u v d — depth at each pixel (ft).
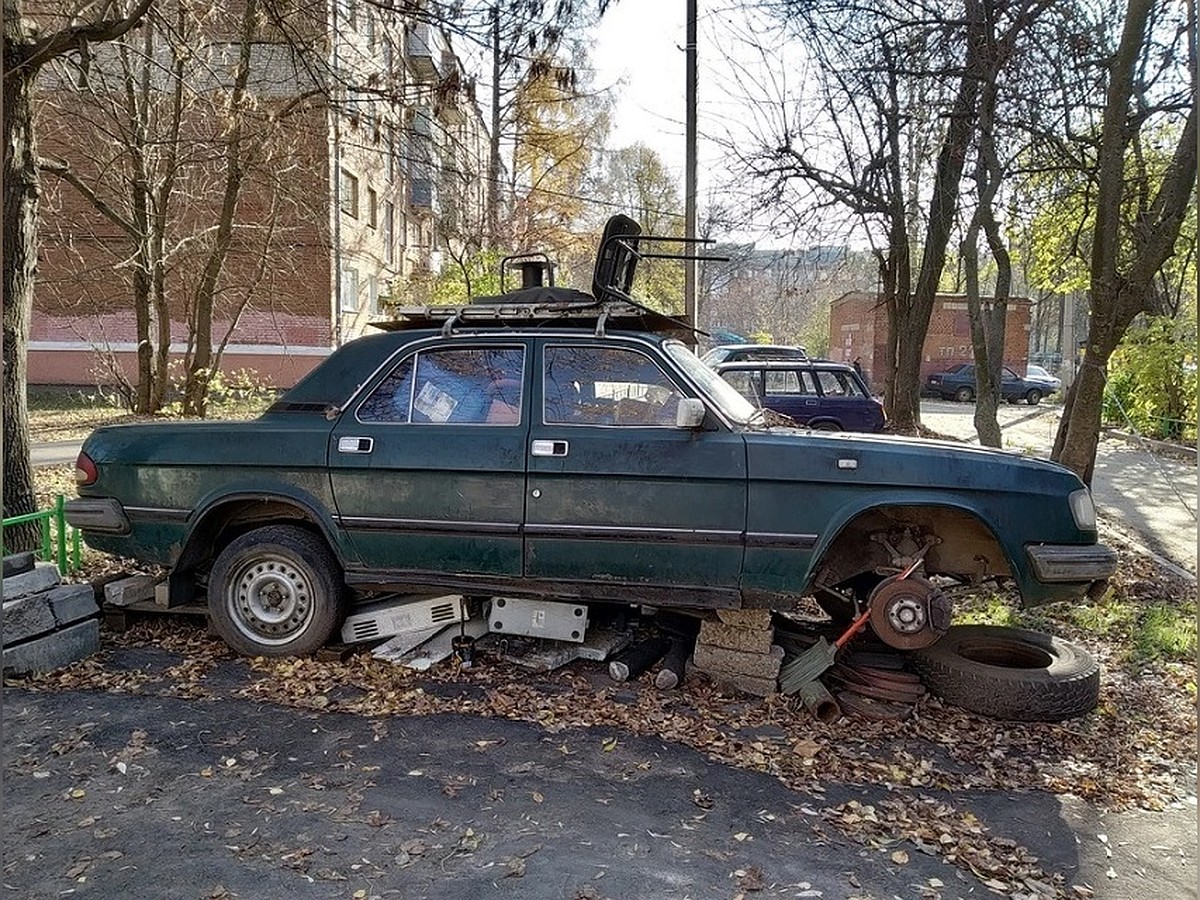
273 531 16.28
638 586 14.88
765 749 13.32
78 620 16.33
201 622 18.16
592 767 12.49
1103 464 51.11
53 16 26.66
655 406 15.01
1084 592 14.34
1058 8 26.94
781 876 9.89
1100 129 28.71
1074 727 14.46
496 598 16.01
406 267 102.06
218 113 37.14
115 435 16.83
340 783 11.73
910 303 54.29
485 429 15.26
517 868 9.80
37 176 20.21
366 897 9.18
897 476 14.01
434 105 23.86
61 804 10.99
